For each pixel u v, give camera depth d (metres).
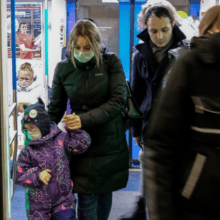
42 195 2.28
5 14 2.51
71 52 2.27
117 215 3.32
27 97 4.52
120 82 2.30
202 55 0.89
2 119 2.42
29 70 4.50
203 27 1.18
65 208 2.28
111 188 2.34
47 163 2.28
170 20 2.30
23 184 2.24
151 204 0.92
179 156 0.96
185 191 0.92
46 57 4.45
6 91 2.46
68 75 2.34
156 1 2.38
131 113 2.47
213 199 0.89
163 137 0.94
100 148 2.30
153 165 0.94
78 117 2.19
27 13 4.43
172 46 2.37
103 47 2.32
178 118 0.93
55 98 2.47
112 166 2.32
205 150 0.90
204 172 0.90
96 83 2.28
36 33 4.46
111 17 4.45
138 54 2.62
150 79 2.51
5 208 2.46
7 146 2.50
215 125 0.89
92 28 2.20
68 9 4.43
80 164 2.33
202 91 0.90
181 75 0.92
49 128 2.31
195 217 0.92
